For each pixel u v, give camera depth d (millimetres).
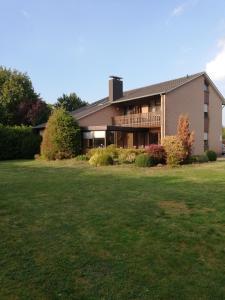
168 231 6211
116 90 34594
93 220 6938
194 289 4117
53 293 3998
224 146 39625
